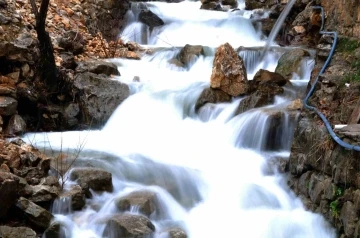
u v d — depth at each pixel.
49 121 8.34
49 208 5.76
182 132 8.38
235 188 6.60
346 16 8.11
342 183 5.60
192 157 7.58
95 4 12.06
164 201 6.19
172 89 9.20
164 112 8.84
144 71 10.27
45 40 8.44
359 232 5.16
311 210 6.12
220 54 8.85
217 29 13.58
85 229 5.59
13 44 8.06
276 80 8.57
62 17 10.73
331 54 7.65
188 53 10.83
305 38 11.06
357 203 5.27
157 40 12.98
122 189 6.33
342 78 6.96
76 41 10.35
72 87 8.78
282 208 6.42
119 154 7.22
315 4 10.90
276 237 5.85
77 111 8.62
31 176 5.96
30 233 5.21
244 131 7.76
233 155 7.54
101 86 8.95
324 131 6.19
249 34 13.41
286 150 7.45
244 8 15.50
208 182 6.70
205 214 6.19
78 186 6.01
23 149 6.32
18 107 8.09
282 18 12.33
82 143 7.61
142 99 8.96
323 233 5.77
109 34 12.21
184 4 15.55
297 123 7.11
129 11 13.20
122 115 8.77
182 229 5.79
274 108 7.88
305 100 7.16
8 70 8.17
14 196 5.43
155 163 6.99
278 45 11.77
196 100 8.83
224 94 8.80
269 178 6.97
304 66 9.61
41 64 8.43
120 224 5.43
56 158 6.67
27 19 9.49
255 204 6.41
